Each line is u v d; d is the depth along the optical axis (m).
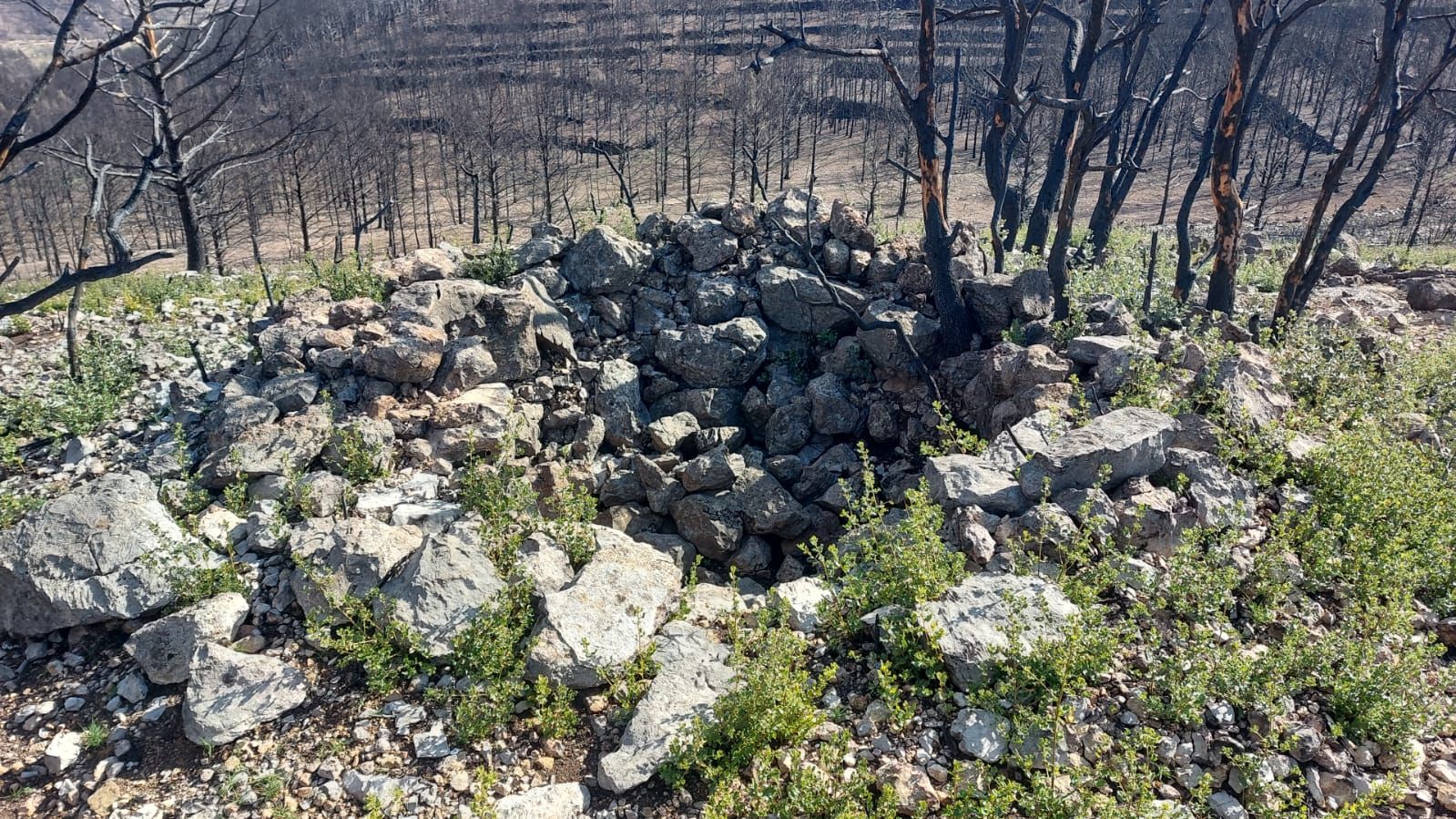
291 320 10.60
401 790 5.17
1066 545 6.51
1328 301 14.97
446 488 8.49
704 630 6.52
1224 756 5.07
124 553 6.64
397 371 9.84
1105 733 5.13
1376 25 45.91
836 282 12.05
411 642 6.04
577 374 11.36
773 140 49.34
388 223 43.75
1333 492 7.18
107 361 10.55
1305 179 50.38
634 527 10.08
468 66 83.00
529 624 6.41
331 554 6.77
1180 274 13.19
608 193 54.25
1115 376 8.98
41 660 6.39
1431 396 10.28
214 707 5.68
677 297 12.31
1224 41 42.09
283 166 45.06
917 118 10.76
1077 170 11.16
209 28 15.43
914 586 6.07
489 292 11.00
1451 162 49.22
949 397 10.73
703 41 83.75
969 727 5.20
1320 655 5.46
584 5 106.81
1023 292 10.98
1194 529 6.21
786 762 5.12
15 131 5.94
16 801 5.34
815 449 11.10
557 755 5.46
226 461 8.36
